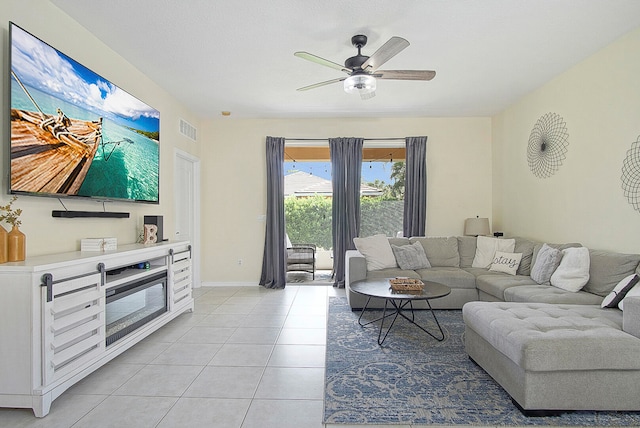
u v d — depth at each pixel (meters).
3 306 1.81
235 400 2.02
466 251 4.53
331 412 1.89
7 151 1.99
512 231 4.69
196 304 4.21
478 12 2.55
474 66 3.50
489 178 5.28
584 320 2.11
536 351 1.77
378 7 2.49
